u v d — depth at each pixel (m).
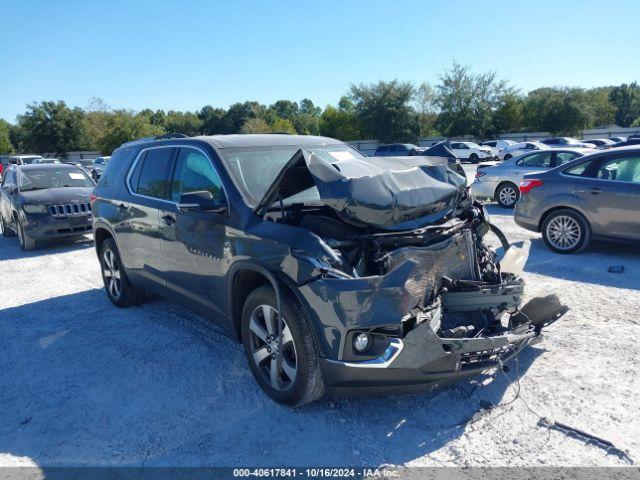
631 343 4.42
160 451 3.20
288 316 3.35
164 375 4.21
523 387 3.73
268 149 4.61
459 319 3.95
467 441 3.14
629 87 110.38
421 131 60.69
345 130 65.06
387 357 3.11
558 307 4.06
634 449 2.99
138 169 5.48
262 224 3.69
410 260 3.18
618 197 7.21
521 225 8.36
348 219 3.40
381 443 3.16
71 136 64.25
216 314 4.28
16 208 10.31
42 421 3.62
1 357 4.80
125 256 5.58
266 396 3.77
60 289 7.16
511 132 60.09
